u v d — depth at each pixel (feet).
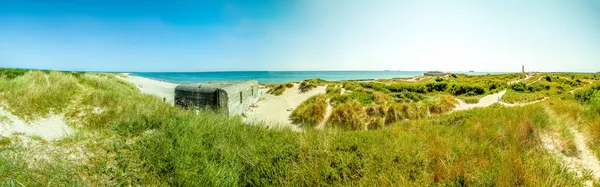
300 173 12.32
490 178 11.29
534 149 15.81
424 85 84.84
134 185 11.57
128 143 15.67
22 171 11.00
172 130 18.24
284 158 14.53
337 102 44.70
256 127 22.97
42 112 19.86
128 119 20.79
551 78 136.67
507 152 14.84
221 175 12.17
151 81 132.16
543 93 77.82
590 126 19.44
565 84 114.21
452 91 78.54
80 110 22.49
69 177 11.16
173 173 12.49
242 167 13.52
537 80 133.28
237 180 12.34
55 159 12.48
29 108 19.52
